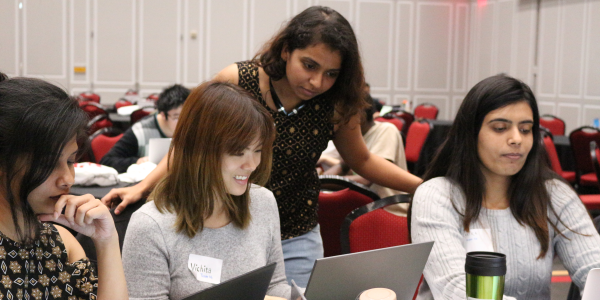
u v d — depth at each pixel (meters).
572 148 5.73
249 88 1.81
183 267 1.35
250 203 1.48
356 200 2.43
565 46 9.81
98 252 1.16
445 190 1.64
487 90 1.59
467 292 1.04
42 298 1.11
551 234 1.68
